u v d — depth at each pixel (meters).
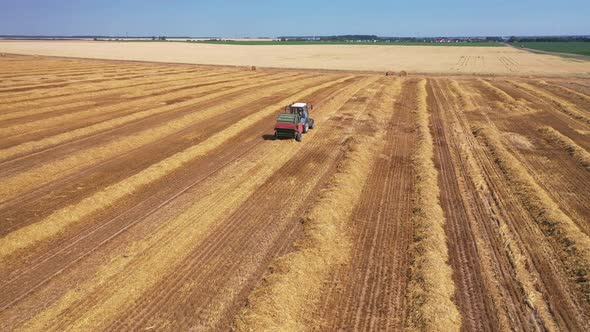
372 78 62.56
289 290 11.15
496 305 11.06
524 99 43.22
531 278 12.23
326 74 69.25
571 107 38.25
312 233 14.19
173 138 27.19
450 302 10.94
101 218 15.53
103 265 12.33
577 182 20.12
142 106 37.50
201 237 14.16
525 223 15.70
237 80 58.16
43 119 30.92
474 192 18.70
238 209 16.41
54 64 79.12
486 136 27.75
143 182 18.94
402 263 12.89
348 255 13.29
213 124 31.27
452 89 50.66
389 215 16.20
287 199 17.39
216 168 21.28
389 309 10.76
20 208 16.36
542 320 10.54
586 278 11.97
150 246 13.44
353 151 23.50
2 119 30.92
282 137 26.72
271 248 13.48
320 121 31.81
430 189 18.39
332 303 10.95
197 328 9.92
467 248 13.88
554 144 26.62
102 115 33.47
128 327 9.89
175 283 11.60
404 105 39.50
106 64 83.75
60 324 9.90
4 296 10.95
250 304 10.57
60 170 20.75
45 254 13.02
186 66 83.12
